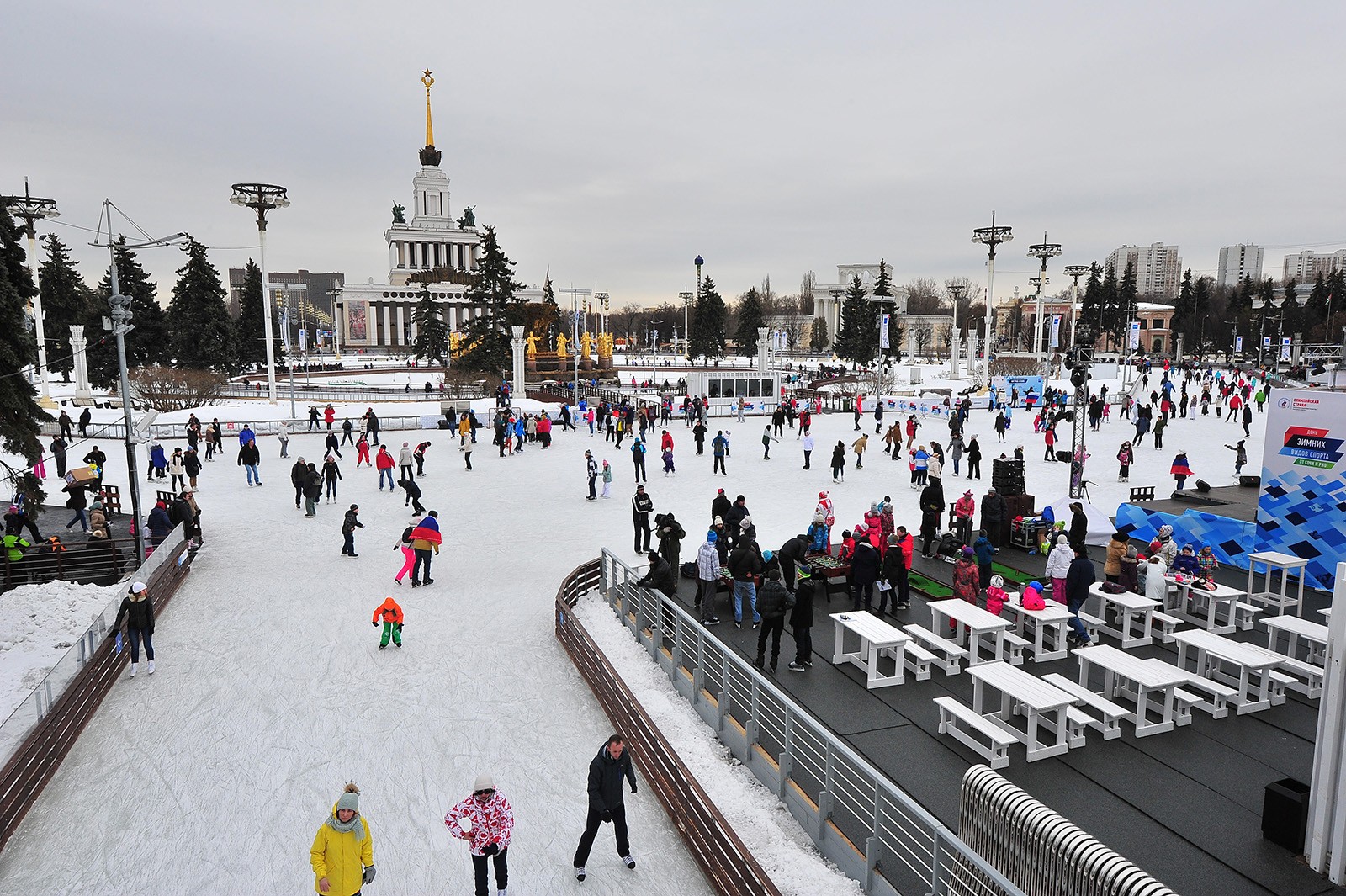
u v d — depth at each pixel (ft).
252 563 62.44
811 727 27.09
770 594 37.65
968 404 146.41
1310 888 22.07
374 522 75.10
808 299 643.86
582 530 71.77
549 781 32.99
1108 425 138.72
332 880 22.38
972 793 22.67
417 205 511.81
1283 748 30.12
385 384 245.65
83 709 36.91
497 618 50.78
